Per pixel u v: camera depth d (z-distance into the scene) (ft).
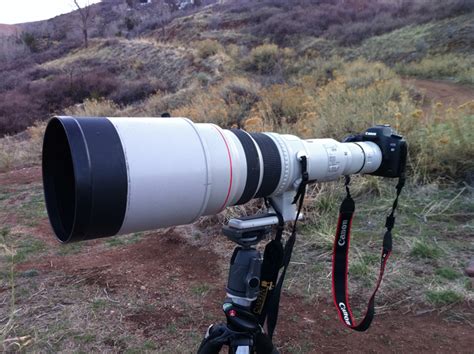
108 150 3.94
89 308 10.44
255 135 5.60
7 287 11.68
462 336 8.68
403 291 10.19
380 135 6.75
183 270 12.42
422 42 72.38
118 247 14.51
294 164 5.62
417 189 15.31
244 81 42.73
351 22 101.50
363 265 11.00
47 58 134.00
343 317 6.46
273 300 5.90
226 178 4.83
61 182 4.74
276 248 5.86
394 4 103.60
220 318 9.95
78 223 3.87
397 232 12.75
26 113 75.41
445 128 17.49
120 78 95.81
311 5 122.21
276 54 81.10
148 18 181.47
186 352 8.79
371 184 15.70
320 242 12.63
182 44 110.73
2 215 18.63
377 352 8.49
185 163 4.40
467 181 15.53
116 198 3.95
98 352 8.87
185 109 31.50
